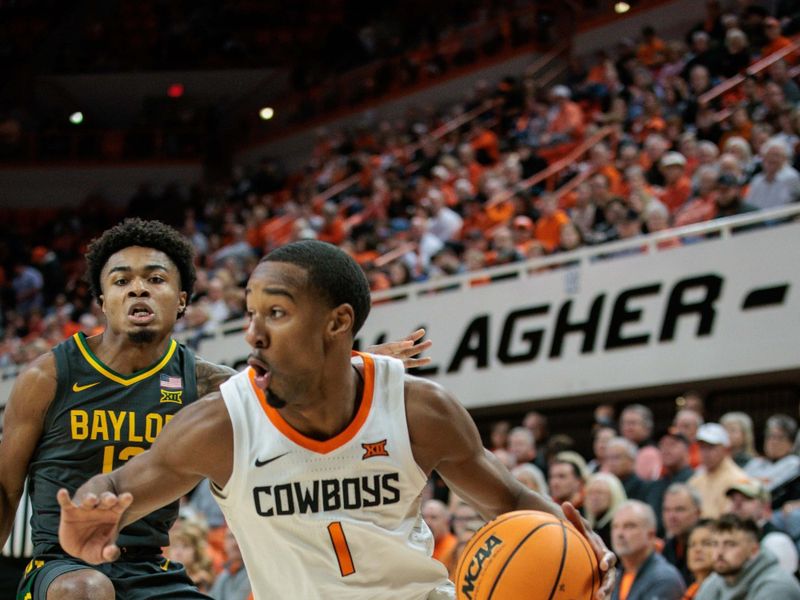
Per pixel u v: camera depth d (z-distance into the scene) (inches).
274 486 165.9
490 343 673.6
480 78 1305.4
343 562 169.8
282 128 1525.6
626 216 673.6
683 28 1145.4
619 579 375.9
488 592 164.4
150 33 1694.1
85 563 213.9
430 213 874.1
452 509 493.0
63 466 216.8
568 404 679.1
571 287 642.2
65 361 219.1
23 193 1605.6
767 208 623.8
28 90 1694.1
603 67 1095.0
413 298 717.3
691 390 620.4
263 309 158.9
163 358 224.1
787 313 559.2
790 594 330.0
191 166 1595.7
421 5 1483.8
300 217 1099.3
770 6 1026.7
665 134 850.1
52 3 1736.0
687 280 596.1
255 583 175.8
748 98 814.5
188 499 587.8
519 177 928.9
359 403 167.9
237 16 1668.3
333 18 1651.1
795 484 434.9
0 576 386.3
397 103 1389.0
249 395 167.5
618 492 426.3
